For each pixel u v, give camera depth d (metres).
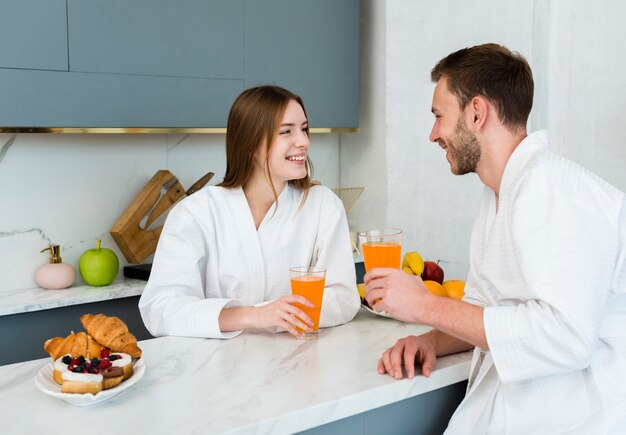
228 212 1.59
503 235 1.16
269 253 1.60
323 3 2.82
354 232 2.96
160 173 2.62
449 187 2.85
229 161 1.62
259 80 2.64
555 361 1.02
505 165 1.20
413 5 2.88
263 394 1.07
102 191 2.57
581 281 1.00
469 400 1.22
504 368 1.05
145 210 2.55
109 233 2.59
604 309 1.02
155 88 2.35
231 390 1.09
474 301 1.32
